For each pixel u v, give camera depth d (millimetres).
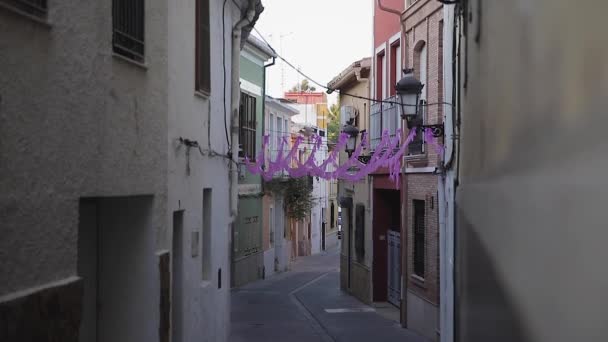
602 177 2859
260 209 32719
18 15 4754
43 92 5121
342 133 19766
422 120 15680
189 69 9875
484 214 6668
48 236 5211
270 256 35406
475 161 7758
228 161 13609
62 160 5441
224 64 12789
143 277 7852
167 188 8312
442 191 13945
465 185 9266
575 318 3248
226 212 13500
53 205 5289
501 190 5523
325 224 57625
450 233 12867
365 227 23938
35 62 5000
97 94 6148
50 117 5234
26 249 4879
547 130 3910
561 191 3566
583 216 3150
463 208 9531
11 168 4672
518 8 4859
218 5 12305
